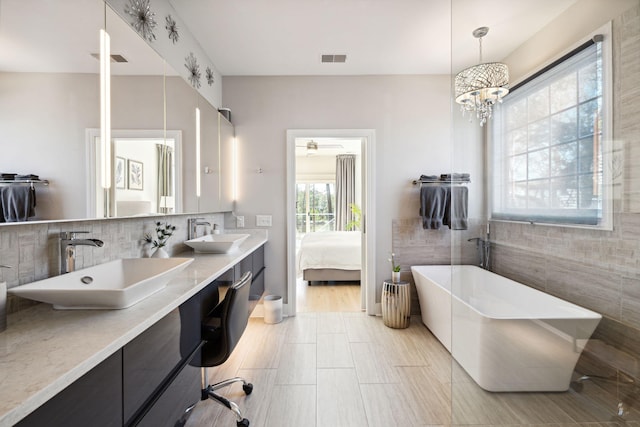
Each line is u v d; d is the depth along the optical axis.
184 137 2.21
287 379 2.11
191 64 2.52
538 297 1.67
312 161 7.82
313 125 3.31
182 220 2.50
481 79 1.87
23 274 1.17
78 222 1.43
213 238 2.86
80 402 0.75
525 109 1.72
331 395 1.93
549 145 1.65
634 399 1.43
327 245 4.60
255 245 2.75
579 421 1.54
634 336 1.42
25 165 1.00
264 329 2.96
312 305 3.69
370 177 3.32
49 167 1.09
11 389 0.61
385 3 2.16
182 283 1.49
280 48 2.77
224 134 3.04
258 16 2.30
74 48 1.20
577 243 1.57
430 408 1.81
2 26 0.93
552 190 1.64
